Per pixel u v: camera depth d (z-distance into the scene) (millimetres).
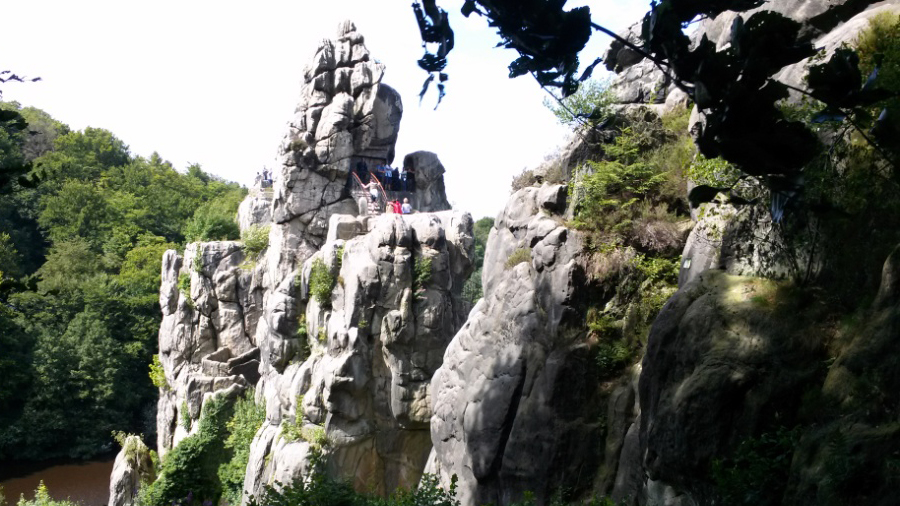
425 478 16609
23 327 60750
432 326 31703
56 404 60812
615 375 19094
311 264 34344
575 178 20969
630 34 23281
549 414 18953
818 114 4293
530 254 21297
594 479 18156
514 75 4230
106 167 95688
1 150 72125
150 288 70125
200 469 37719
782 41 3881
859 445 9398
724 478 11367
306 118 38875
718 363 12484
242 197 53344
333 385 30859
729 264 14750
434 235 32469
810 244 12734
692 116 17922
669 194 19812
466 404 21391
